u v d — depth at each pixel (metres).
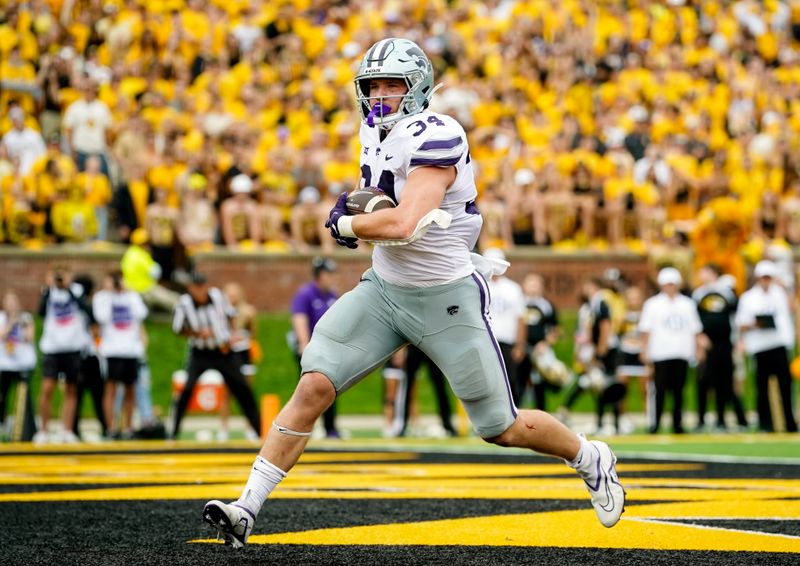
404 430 53.78
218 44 81.31
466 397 16.88
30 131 70.31
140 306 52.84
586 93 85.88
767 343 54.59
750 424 63.34
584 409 68.00
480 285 16.83
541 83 86.00
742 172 82.44
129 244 69.69
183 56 78.56
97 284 66.62
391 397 55.28
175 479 29.88
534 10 90.69
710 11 97.50
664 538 18.41
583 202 74.25
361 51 83.81
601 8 93.00
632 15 94.19
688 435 53.97
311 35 85.31
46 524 20.41
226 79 78.38
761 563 15.98
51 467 34.28
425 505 23.20
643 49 91.12
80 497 24.98
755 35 98.06
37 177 67.81
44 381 51.19
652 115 86.19
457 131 16.27
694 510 22.03
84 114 71.06
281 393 65.88
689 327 54.66
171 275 68.50
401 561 16.27
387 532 19.28
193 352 49.38
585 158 77.50
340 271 69.88
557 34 88.75
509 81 84.62
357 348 16.78
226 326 49.28
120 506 23.23
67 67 74.94
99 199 69.00
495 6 92.81
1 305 65.44
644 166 78.44
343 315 16.81
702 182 78.56
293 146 75.38
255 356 56.75
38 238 67.69
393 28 85.19
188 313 48.84
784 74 96.50
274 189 71.25
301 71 82.06
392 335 17.02
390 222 15.73
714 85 90.38
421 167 16.08
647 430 58.66
